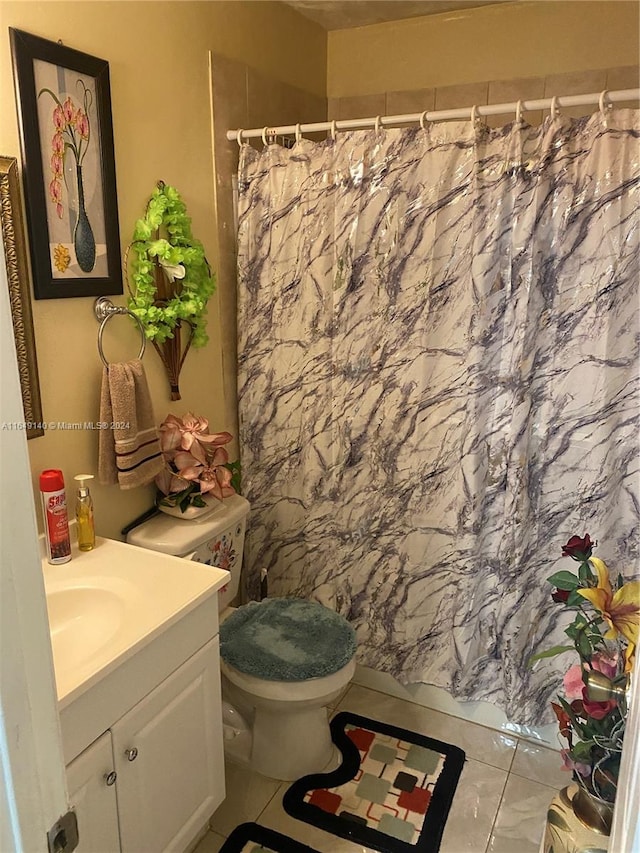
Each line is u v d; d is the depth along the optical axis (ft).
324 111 8.68
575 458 6.05
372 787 6.22
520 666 6.62
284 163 6.72
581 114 7.39
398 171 6.18
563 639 6.48
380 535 7.14
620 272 5.55
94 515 5.77
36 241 4.86
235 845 5.62
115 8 5.37
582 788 4.66
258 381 7.41
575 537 4.98
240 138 6.81
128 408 5.53
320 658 5.98
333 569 7.51
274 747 6.28
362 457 7.02
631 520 6.02
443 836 5.71
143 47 5.71
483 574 6.72
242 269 7.14
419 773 6.40
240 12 6.83
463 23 7.72
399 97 8.28
